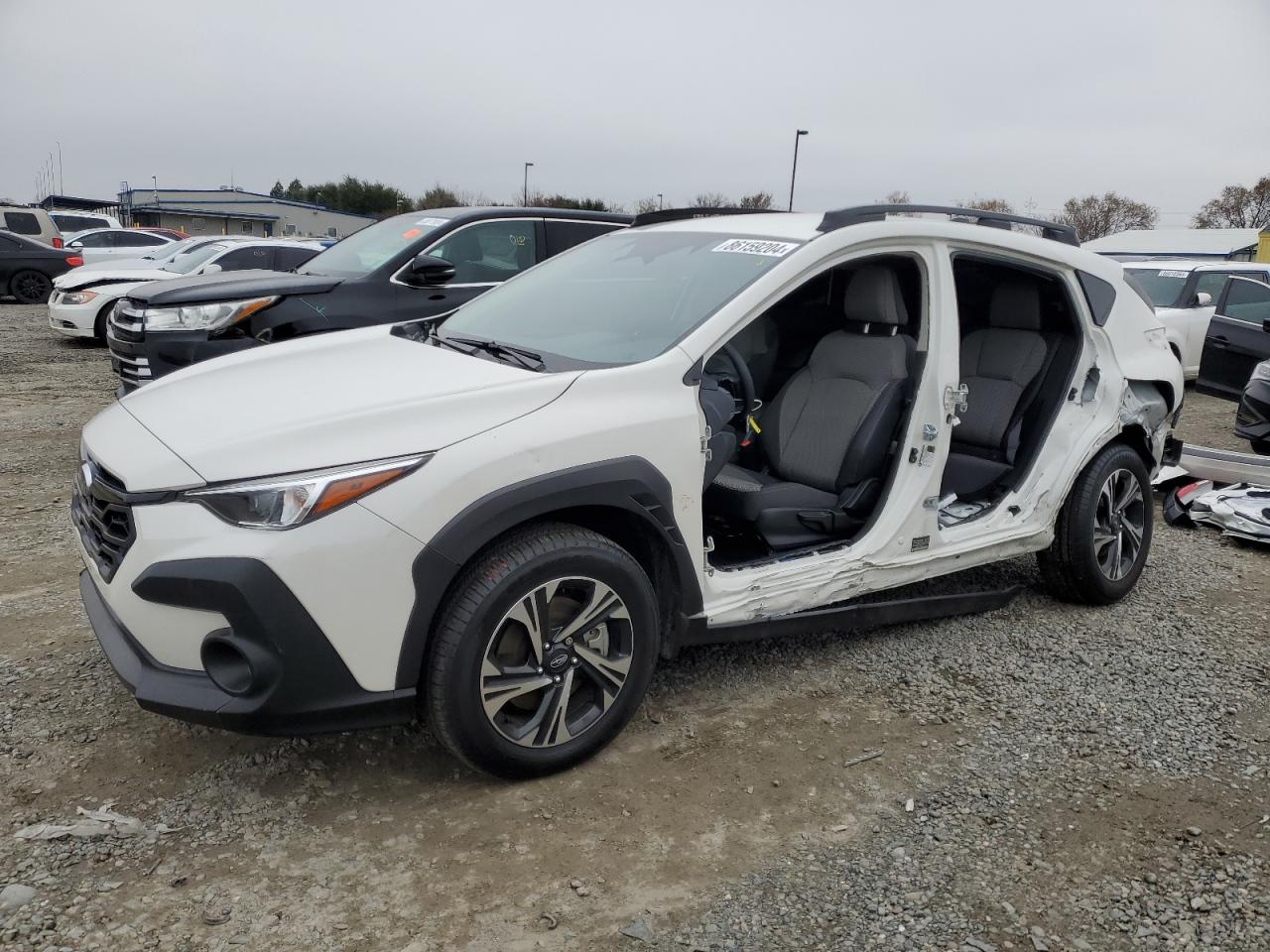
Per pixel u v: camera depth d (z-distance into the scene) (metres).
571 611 2.86
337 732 2.59
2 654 3.59
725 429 3.59
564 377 2.92
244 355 3.56
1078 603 4.46
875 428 3.62
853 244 3.46
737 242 3.66
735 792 2.89
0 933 2.20
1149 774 3.06
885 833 2.72
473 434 2.67
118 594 2.58
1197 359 11.05
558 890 2.44
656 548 3.07
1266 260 30.44
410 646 2.57
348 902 2.37
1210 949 2.32
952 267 3.75
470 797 2.82
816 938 2.31
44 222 21.67
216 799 2.75
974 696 3.56
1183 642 4.10
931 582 4.69
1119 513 4.43
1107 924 2.39
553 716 2.83
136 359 6.00
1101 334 4.29
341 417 2.64
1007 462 4.34
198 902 2.34
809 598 3.41
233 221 63.34
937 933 2.33
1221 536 5.62
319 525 2.45
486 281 7.04
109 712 3.19
